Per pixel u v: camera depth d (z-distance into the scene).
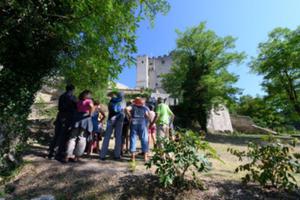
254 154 3.91
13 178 4.50
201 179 4.10
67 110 5.50
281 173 3.62
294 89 17.09
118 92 6.33
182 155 3.69
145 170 4.57
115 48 6.39
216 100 21.94
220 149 10.12
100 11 5.12
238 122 32.28
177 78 23.88
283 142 3.99
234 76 22.02
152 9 7.43
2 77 5.23
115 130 5.88
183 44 23.39
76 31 5.79
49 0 5.30
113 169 4.63
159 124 5.94
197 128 21.81
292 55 15.96
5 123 4.96
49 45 6.24
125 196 3.72
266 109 19.16
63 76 8.17
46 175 4.50
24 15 4.86
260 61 18.02
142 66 60.25
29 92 5.79
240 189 3.78
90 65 7.12
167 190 3.74
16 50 5.62
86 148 6.22
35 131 7.76
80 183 4.16
